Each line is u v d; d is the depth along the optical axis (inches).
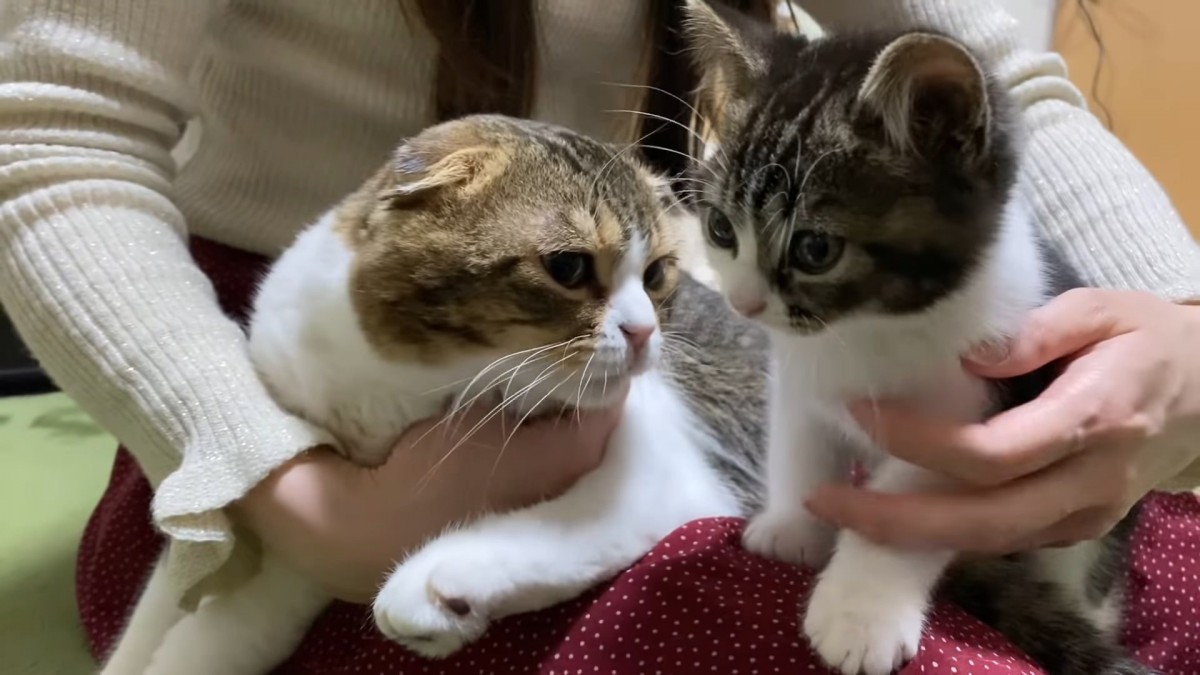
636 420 19.2
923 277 15.9
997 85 17.0
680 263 21.4
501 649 16.5
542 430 18.0
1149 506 21.9
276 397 18.1
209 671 18.1
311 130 23.3
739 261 17.0
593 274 17.6
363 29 22.5
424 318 16.9
